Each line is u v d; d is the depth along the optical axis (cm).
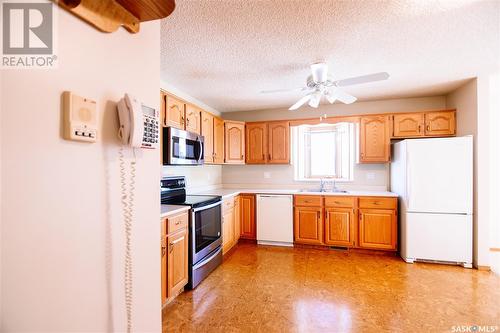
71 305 63
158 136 95
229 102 391
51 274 58
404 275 273
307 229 369
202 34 191
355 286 248
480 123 286
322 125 419
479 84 283
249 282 258
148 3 70
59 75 60
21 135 52
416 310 205
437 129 337
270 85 309
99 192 71
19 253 52
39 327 56
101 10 69
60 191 60
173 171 314
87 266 68
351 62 244
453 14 168
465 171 292
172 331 181
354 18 172
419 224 307
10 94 51
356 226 350
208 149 343
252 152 418
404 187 317
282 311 205
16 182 51
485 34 193
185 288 242
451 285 248
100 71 72
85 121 65
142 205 90
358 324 187
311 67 235
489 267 283
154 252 96
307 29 185
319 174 425
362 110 395
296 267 297
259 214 388
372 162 374
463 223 294
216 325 187
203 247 265
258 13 165
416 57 234
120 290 80
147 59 94
